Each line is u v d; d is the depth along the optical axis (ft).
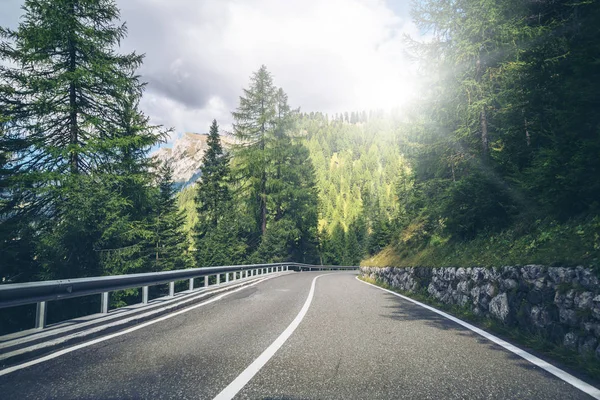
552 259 18.75
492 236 31.99
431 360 14.21
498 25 41.65
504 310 21.47
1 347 14.46
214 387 11.28
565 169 21.66
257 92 116.57
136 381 11.85
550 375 12.47
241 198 115.14
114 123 51.88
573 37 23.49
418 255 50.39
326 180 615.16
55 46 46.75
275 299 33.78
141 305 26.66
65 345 16.66
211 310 27.35
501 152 35.81
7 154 43.57
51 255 42.09
